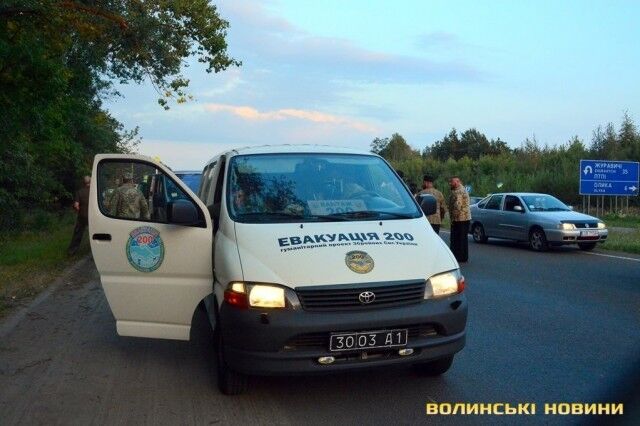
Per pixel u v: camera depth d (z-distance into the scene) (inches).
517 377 224.8
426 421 185.8
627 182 1018.7
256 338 185.3
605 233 649.6
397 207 235.9
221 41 748.0
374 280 190.9
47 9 376.8
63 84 397.4
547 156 1812.3
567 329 295.7
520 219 681.0
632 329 295.4
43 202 818.2
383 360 189.3
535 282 437.4
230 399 205.5
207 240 219.3
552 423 183.8
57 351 264.5
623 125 1565.0
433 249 210.5
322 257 195.8
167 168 226.8
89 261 536.4
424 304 193.9
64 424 185.6
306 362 184.7
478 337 281.3
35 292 394.0
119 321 224.5
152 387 218.4
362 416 189.6
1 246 604.7
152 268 219.9
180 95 777.6
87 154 954.7
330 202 230.5
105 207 233.9
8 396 209.8
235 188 232.5
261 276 190.2
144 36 710.5
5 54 343.3
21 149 638.5
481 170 2071.9
